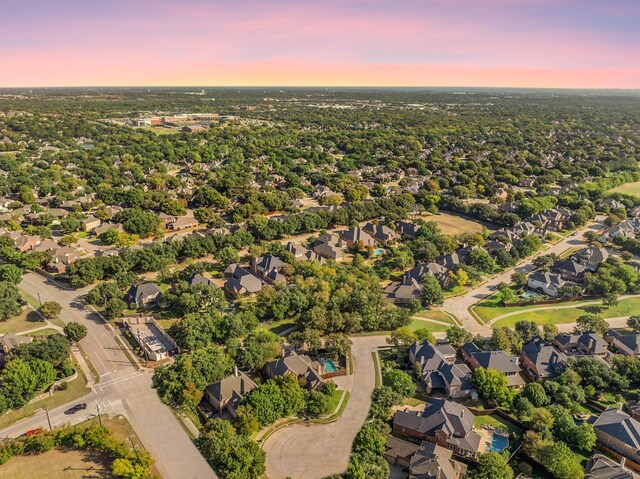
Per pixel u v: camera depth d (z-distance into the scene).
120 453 102.62
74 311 172.00
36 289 189.38
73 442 107.56
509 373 137.62
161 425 116.44
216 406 123.06
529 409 121.12
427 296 181.50
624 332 165.12
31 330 158.00
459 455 110.12
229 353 138.38
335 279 189.75
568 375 132.75
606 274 198.62
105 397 126.25
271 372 135.75
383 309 171.25
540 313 181.75
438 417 115.62
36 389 124.19
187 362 129.00
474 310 183.88
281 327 165.62
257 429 113.25
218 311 169.62
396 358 148.38
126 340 154.12
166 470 102.69
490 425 120.25
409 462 107.19
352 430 117.31
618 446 112.62
